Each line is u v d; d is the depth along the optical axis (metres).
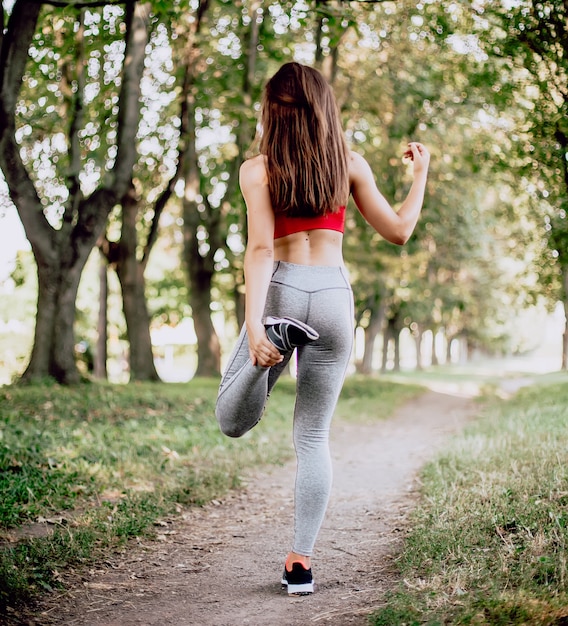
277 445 8.48
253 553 4.11
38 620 3.00
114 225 22.98
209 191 20.98
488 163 11.60
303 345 2.92
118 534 4.30
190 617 3.06
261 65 17.70
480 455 6.28
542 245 14.45
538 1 6.72
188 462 6.95
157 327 38.50
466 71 9.60
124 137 12.91
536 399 14.30
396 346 41.69
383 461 7.92
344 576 3.56
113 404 10.79
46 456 6.25
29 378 13.03
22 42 10.57
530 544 3.42
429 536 3.81
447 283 30.27
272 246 3.04
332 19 9.08
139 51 12.73
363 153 18.02
